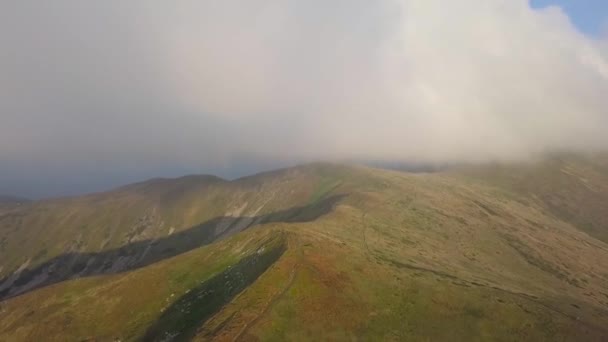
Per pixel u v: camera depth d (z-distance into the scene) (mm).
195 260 124375
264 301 79500
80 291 123500
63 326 110000
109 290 120312
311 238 105938
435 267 115562
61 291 124562
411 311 83812
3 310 122250
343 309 80750
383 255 110875
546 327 81812
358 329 77250
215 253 124875
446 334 78688
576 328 82062
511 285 119062
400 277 94188
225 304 85062
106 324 109188
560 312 89938
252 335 70625
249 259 108312
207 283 109125
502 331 80375
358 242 122688
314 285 84500
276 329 73188
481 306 86938
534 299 97812
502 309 86375
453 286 94438
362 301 83938
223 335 70562
